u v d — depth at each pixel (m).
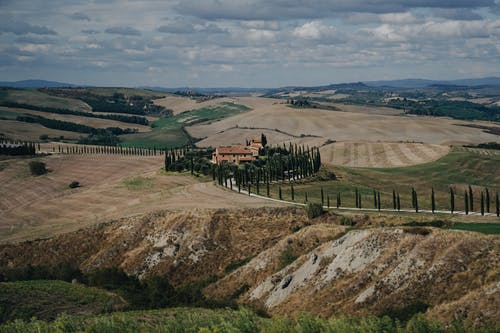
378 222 119.56
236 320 69.50
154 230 131.00
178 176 199.50
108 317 78.06
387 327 63.97
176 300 99.25
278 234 122.38
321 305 82.88
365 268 86.69
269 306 91.44
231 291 103.69
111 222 138.38
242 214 132.50
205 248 121.56
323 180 192.75
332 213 129.38
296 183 183.62
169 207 144.88
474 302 67.12
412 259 81.56
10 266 128.62
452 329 62.69
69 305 93.00
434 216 130.62
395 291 77.75
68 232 137.62
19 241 135.88
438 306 70.88
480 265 75.38
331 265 91.38
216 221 129.50
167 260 119.94
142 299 98.31
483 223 112.88
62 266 120.25
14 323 75.00
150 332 71.06
